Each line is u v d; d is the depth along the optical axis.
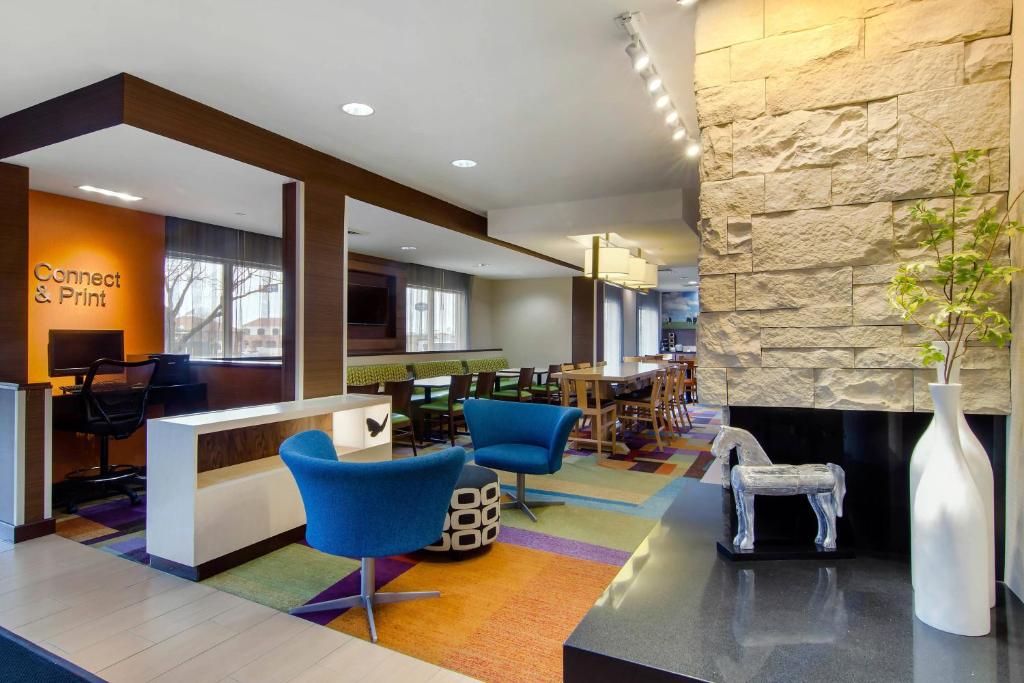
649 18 2.45
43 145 3.28
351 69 2.92
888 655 1.08
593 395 6.54
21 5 2.30
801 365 1.60
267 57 2.78
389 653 2.20
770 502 1.63
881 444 1.56
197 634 2.33
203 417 3.07
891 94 1.51
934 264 1.45
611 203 5.66
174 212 5.16
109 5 2.31
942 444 1.21
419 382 6.92
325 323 4.21
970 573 1.14
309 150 4.11
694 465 5.37
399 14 2.41
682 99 3.35
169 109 3.14
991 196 1.42
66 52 2.71
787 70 1.62
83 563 3.06
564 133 3.86
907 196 1.49
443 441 6.59
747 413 1.68
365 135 3.88
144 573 2.94
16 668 2.08
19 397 3.40
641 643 1.12
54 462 4.51
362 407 3.86
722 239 1.68
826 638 1.13
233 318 5.98
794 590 1.34
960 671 1.02
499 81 3.06
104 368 4.57
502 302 11.25
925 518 1.19
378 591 2.73
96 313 4.78
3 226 3.55
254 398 4.93
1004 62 1.41
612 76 3.01
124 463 5.01
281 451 2.48
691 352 16.70
